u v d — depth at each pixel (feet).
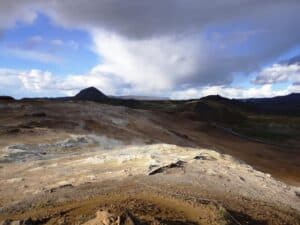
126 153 85.15
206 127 199.82
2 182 63.82
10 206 50.44
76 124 134.51
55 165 76.02
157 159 74.54
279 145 217.77
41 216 42.47
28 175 68.59
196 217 40.09
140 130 148.46
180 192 52.95
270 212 49.62
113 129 138.21
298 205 59.57
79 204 46.39
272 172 135.95
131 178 61.36
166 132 155.12
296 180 128.47
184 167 69.62
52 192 55.57
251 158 157.69
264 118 346.95
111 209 37.99
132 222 33.24
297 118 359.25
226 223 39.09
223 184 62.08
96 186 57.41
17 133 108.17
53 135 110.32
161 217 37.88
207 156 81.76
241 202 52.65
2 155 83.51
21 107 150.92
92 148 100.22
